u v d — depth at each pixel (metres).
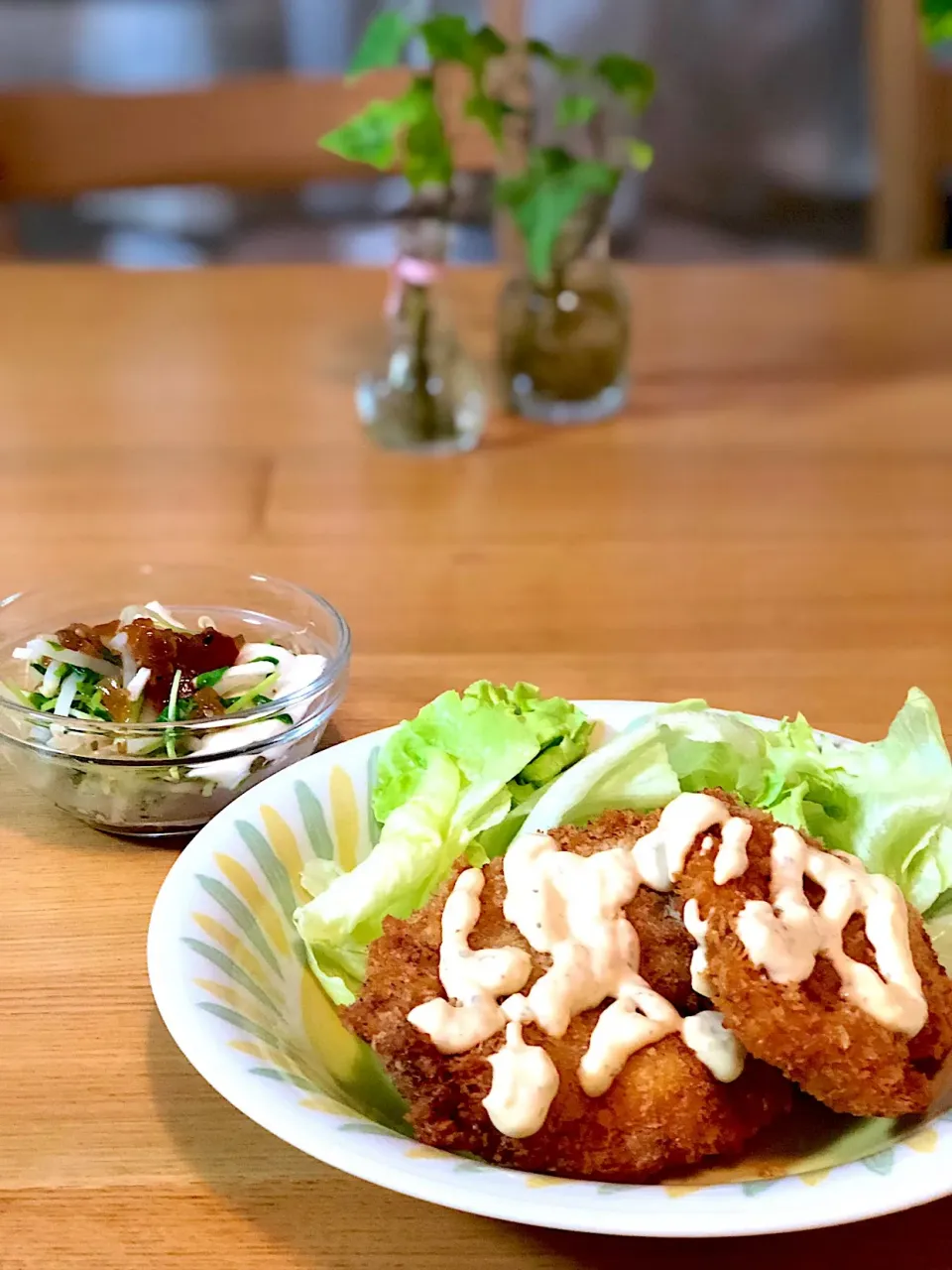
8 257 1.40
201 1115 0.36
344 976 0.41
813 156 1.53
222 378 0.83
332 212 1.58
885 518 0.68
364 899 0.41
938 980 0.37
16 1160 0.34
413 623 0.59
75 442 0.75
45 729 0.46
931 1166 0.30
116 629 0.50
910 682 0.56
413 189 0.75
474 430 0.76
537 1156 0.33
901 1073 0.34
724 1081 0.35
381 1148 0.30
